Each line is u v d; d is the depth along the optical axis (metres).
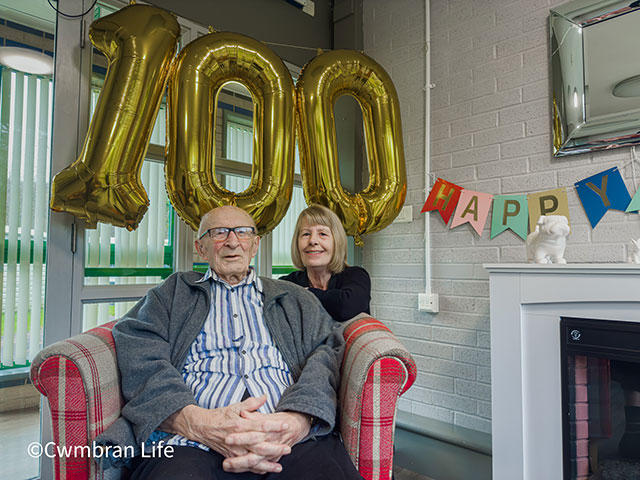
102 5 1.74
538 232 1.59
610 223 1.68
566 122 1.78
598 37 1.73
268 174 1.69
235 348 1.20
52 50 1.64
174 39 1.54
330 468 0.96
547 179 1.85
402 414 2.22
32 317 1.66
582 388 1.42
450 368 2.12
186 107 1.55
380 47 2.51
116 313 1.81
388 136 1.94
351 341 1.22
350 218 1.84
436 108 2.24
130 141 1.42
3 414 1.58
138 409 0.99
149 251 1.92
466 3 2.15
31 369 0.98
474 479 1.85
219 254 1.28
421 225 2.27
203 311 1.24
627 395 1.37
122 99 1.41
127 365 1.06
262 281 1.40
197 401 1.09
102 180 1.38
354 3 2.58
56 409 0.97
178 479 0.86
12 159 1.65
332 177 1.81
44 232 1.69
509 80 1.99
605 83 1.70
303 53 2.48
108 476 0.98
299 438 1.01
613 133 1.67
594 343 1.37
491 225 1.99
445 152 2.19
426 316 2.23
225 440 0.91
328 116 1.83
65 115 1.60
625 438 1.37
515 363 1.53
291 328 1.29
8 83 1.66
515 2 1.98
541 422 1.48
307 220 1.68
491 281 1.61
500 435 1.55
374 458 1.06
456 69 2.17
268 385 1.14
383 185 1.93
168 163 1.56
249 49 1.66
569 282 1.42
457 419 2.07
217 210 1.34
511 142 1.97
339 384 1.19
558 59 1.81
